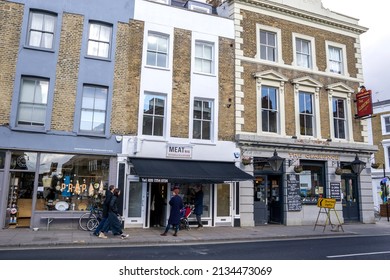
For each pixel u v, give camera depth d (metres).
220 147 16.48
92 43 15.19
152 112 15.77
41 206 13.62
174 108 16.02
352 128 19.92
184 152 15.70
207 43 17.41
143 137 15.23
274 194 18.02
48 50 14.24
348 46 21.00
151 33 16.30
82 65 14.70
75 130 14.20
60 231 12.97
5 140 13.24
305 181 18.33
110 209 11.79
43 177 13.77
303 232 14.49
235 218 16.27
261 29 18.53
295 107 18.47
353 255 9.37
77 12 14.92
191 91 16.45
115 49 15.32
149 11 16.20
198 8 18.62
